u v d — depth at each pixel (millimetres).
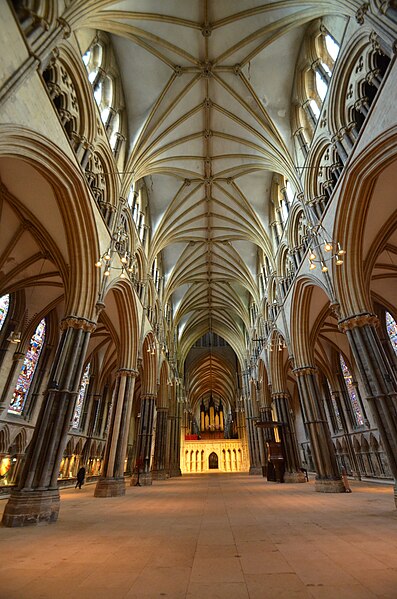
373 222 11625
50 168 9328
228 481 21531
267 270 23984
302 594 3312
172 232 23156
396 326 16953
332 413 25578
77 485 20016
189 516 8141
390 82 8453
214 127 17672
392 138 8812
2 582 3756
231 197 21469
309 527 6469
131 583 3688
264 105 15977
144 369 22141
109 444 14523
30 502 7609
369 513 7820
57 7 8570
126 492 14969
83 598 3305
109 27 11984
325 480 13141
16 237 12562
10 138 7484
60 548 5242
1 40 6633
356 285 11070
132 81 15820
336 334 21953
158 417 26969
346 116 11328
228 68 14961
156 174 20500
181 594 3369
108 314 17781
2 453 15250
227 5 12812
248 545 5234
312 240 13688
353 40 10383
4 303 16000
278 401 20891
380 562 4238
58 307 18969
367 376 10008
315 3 11055
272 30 13453
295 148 15820
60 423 9109
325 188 12984
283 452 19672
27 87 7676
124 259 12391
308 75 14750
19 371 16141
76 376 10125
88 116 11633
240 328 36250
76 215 10867
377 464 19906
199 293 33312
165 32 13523
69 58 10406
